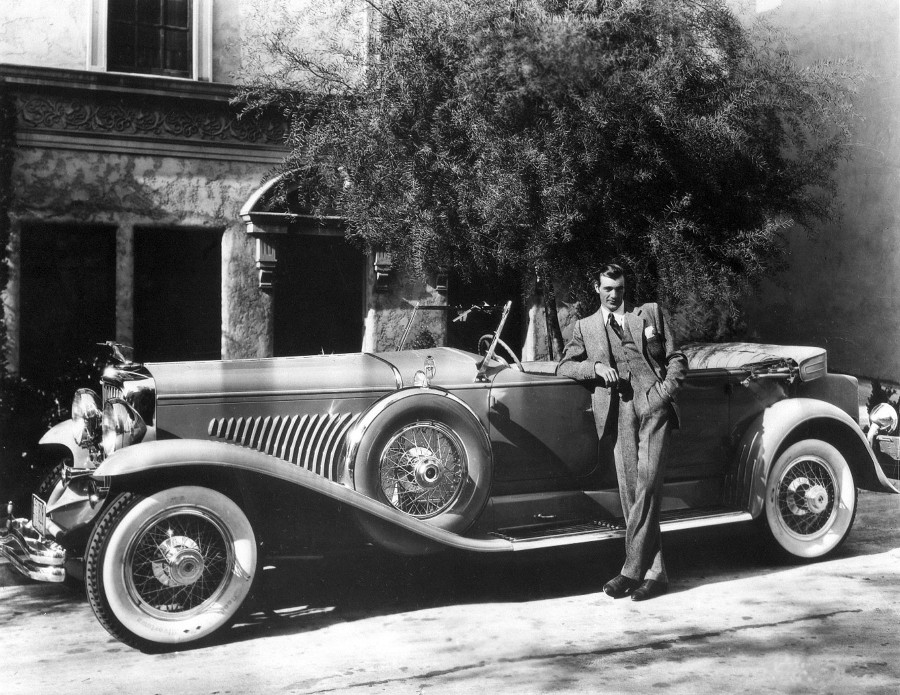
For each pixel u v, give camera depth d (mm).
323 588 4137
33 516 4004
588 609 3725
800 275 7586
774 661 3012
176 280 7488
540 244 4918
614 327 3971
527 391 4035
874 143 7055
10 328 6812
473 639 3330
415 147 5043
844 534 4559
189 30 7410
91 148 7078
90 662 3115
